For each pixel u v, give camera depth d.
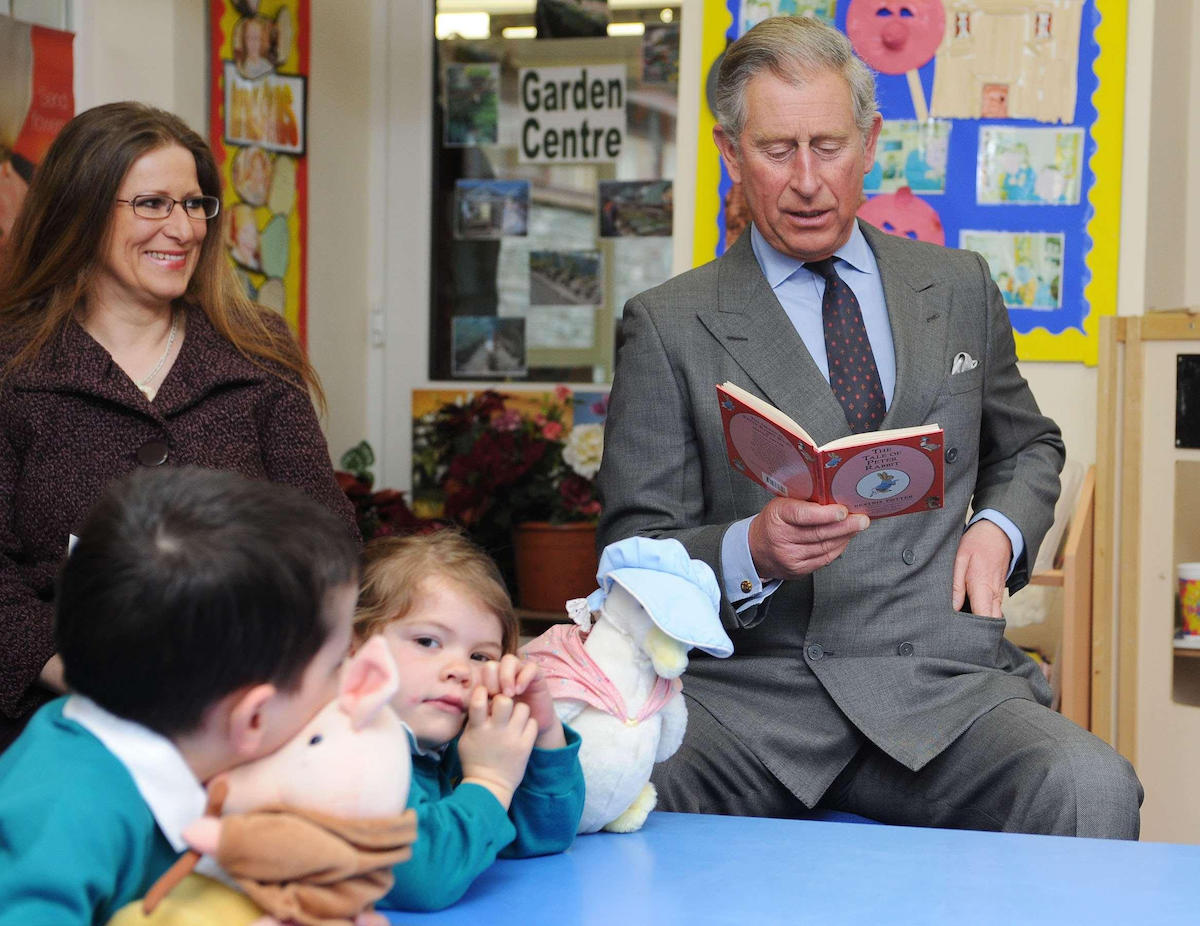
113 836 0.81
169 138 1.88
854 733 1.85
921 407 1.92
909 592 1.90
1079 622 2.75
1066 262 2.80
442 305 4.14
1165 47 2.93
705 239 2.86
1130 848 1.24
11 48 2.67
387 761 0.89
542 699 1.20
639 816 1.33
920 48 2.81
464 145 4.11
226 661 0.81
